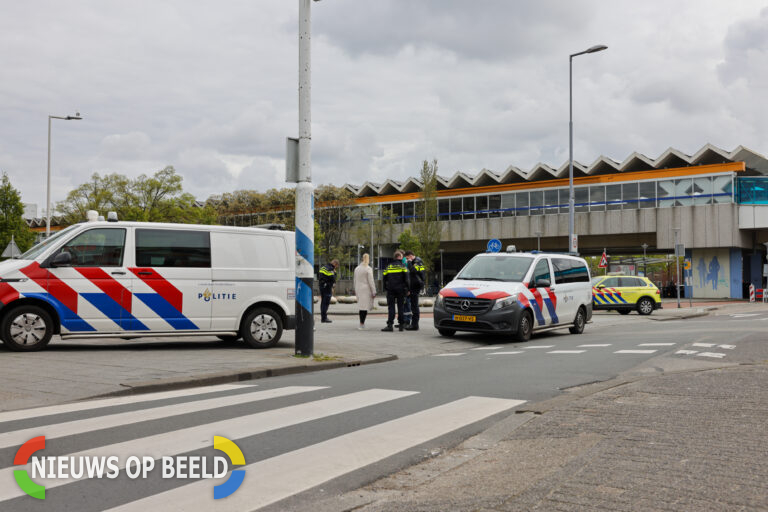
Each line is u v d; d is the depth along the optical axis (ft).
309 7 32.71
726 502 11.11
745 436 15.74
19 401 20.90
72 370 27.09
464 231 189.26
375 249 212.84
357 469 14.06
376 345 41.47
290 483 13.03
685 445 14.97
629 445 15.14
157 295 35.40
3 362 29.32
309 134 32.71
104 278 34.58
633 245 174.19
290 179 32.55
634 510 10.83
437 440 16.58
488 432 17.39
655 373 28.37
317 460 14.62
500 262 48.85
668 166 163.73
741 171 159.22
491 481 12.96
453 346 42.60
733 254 151.33
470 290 45.27
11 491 12.30
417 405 20.93
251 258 37.65
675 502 11.15
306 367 29.84
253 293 37.40
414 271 53.67
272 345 37.78
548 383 25.66
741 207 148.05
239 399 21.77
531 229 177.47
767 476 12.52
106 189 181.88
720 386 23.04
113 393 22.53
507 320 43.91
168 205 181.88
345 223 213.25
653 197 159.84
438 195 197.26
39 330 33.63
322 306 63.36
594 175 171.83
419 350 40.01
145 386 23.59
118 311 34.71
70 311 33.96
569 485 12.27
